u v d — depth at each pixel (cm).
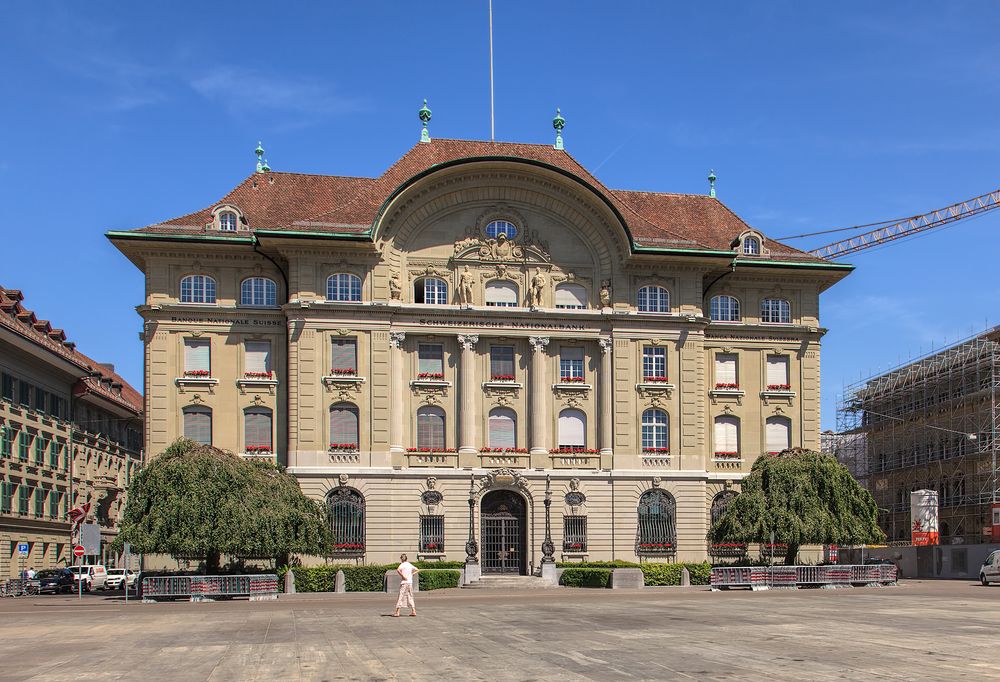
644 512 6353
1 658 2534
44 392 7850
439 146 7050
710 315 6794
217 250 6234
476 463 6244
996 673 2053
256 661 2381
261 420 6194
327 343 6150
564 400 6412
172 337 6181
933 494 7950
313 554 5384
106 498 9069
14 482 7169
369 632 3028
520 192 6481
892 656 2322
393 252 6306
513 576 5872
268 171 6931
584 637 2783
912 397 9306
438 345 6356
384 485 6088
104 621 3659
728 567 5506
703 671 2094
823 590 5372
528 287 6438
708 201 7462
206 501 4950
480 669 2172
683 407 6469
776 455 6131
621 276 6506
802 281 6856
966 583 6469
